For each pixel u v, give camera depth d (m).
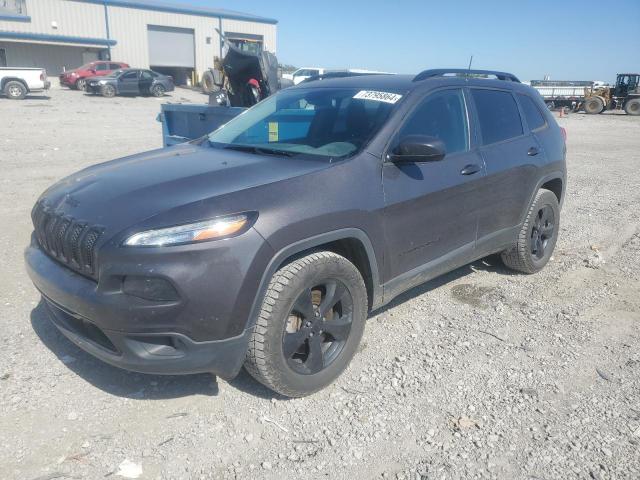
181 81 44.81
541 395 3.40
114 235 2.74
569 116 32.31
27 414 3.03
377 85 4.14
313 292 3.26
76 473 2.63
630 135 21.33
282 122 4.13
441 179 3.90
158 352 2.78
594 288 5.14
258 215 2.89
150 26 41.06
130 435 2.91
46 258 3.21
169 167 3.45
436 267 4.05
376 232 3.44
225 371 2.94
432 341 4.02
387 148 3.60
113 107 23.83
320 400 3.29
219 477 2.66
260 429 3.01
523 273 5.43
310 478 2.68
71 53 38.38
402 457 2.84
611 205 8.70
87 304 2.76
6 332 3.87
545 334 4.19
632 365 3.78
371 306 3.67
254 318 2.90
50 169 9.55
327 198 3.17
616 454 2.89
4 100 24.59
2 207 6.96
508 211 4.69
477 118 4.42
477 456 2.86
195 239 2.72
